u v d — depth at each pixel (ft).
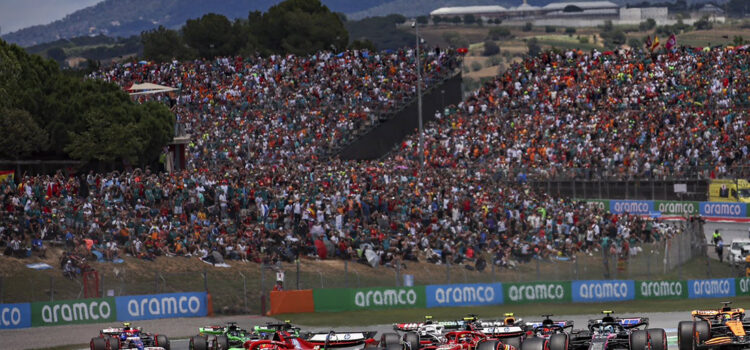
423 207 608.60
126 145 647.56
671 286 552.00
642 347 234.17
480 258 541.75
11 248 442.09
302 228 540.93
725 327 255.70
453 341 265.13
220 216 547.49
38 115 645.51
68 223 467.52
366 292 480.64
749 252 654.53
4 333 395.96
